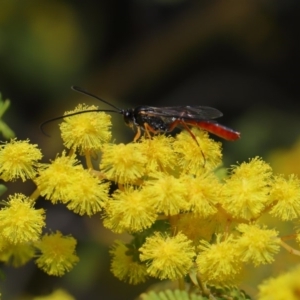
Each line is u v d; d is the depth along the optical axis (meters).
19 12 0.32
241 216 0.21
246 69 0.39
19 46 0.32
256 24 0.39
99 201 0.21
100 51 0.36
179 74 0.38
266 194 0.21
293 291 0.21
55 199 0.21
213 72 0.39
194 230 0.21
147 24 0.38
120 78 0.36
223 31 0.38
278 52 0.40
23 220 0.21
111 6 0.36
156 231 0.21
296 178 0.21
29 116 0.33
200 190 0.21
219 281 0.21
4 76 0.32
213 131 0.23
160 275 0.21
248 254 0.20
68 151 0.22
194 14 0.38
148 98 0.38
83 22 0.35
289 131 0.33
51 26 0.33
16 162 0.21
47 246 0.21
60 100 0.33
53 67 0.33
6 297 0.28
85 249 0.29
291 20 0.39
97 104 0.34
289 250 0.21
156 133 0.23
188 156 0.21
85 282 0.29
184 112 0.23
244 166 0.21
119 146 0.21
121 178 0.21
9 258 0.22
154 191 0.21
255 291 0.22
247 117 0.34
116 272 0.21
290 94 0.39
